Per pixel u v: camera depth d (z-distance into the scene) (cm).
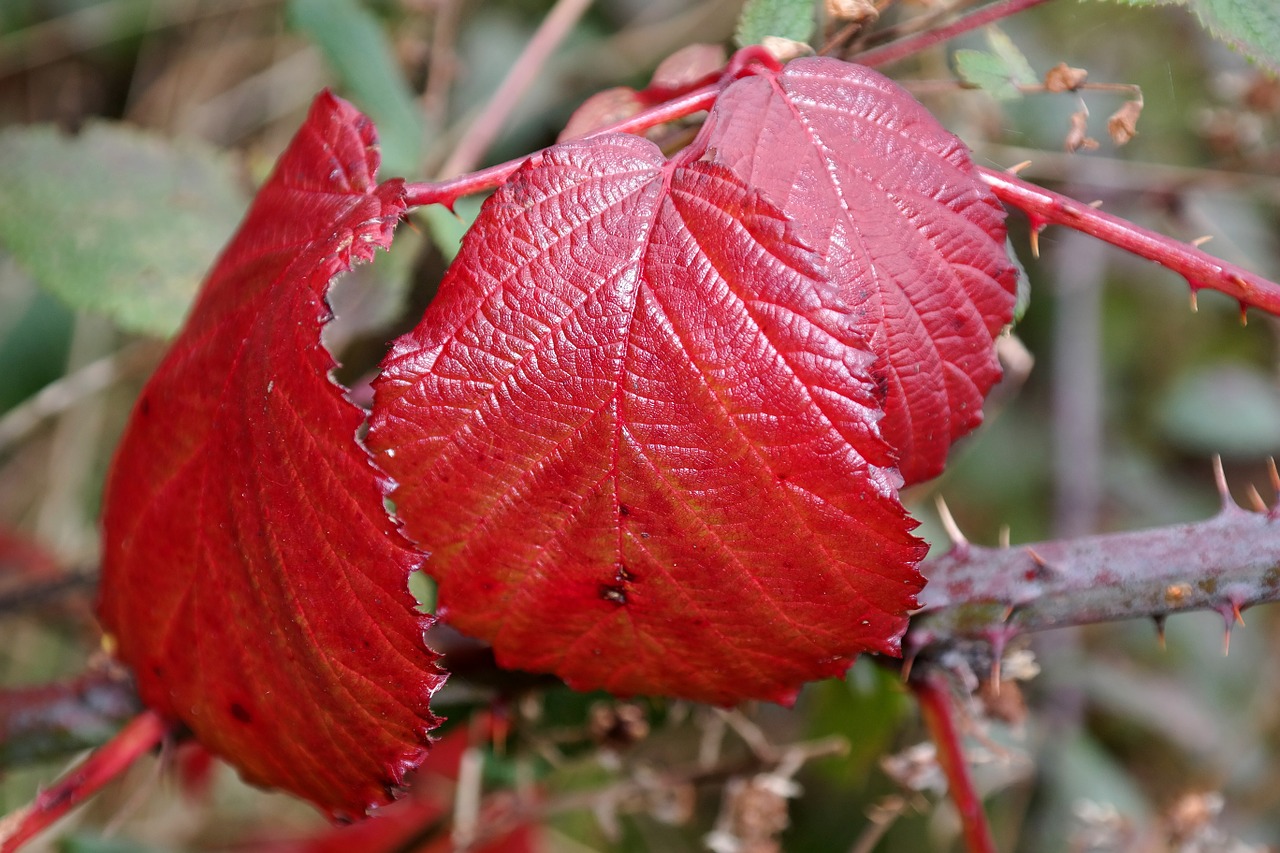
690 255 26
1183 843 37
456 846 37
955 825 46
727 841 37
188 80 62
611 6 56
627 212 26
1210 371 59
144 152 38
